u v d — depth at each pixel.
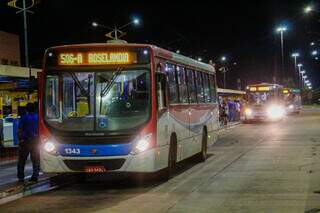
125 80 12.35
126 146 11.98
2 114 22.58
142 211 9.67
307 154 18.97
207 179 13.52
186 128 15.49
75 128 12.15
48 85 12.55
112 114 12.16
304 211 9.19
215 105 20.36
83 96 12.31
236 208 9.62
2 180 13.95
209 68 19.73
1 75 20.22
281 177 13.42
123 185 13.23
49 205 10.76
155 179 13.77
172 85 14.22
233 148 22.44
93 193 12.16
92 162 12.03
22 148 13.40
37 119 13.47
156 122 12.36
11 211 10.22
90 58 12.45
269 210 9.34
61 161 12.16
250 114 46.56
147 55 12.47
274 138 27.47
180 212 9.41
